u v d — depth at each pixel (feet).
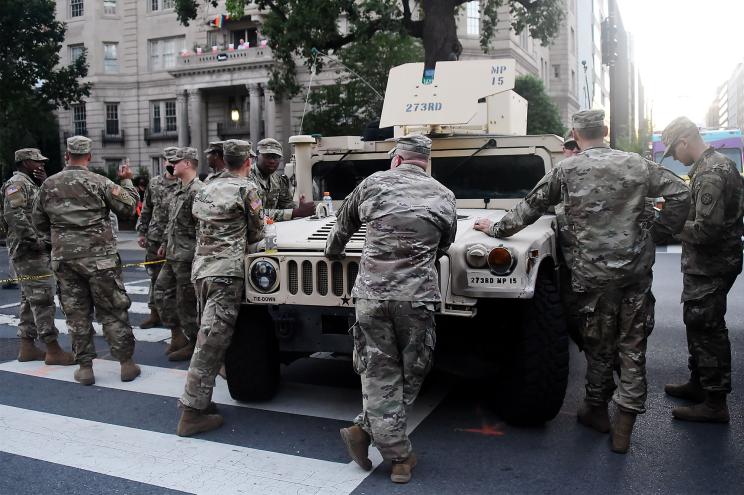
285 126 109.19
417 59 72.08
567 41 148.36
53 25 92.58
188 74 116.47
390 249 11.28
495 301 13.82
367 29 53.21
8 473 11.93
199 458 12.55
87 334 17.38
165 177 23.63
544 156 17.54
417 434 13.73
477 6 111.86
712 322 14.06
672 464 12.20
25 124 94.94
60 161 125.70
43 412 15.16
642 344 12.69
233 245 13.84
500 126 20.56
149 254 24.32
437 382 17.04
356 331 11.65
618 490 11.18
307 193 19.58
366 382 11.53
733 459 12.40
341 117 74.33
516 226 13.07
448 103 18.40
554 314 13.29
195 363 13.67
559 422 14.42
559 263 15.57
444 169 18.43
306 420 14.56
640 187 12.35
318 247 13.70
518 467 12.11
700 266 14.07
